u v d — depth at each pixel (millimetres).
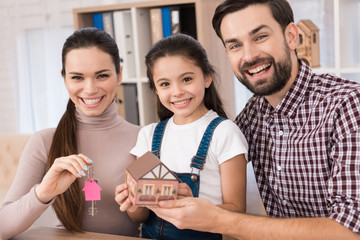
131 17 2707
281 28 1199
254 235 1067
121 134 1536
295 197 1271
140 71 2654
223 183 1311
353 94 1131
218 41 2525
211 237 1320
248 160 1415
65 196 1371
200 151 1320
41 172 1451
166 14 2549
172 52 1299
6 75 4043
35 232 1289
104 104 1458
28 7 3799
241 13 1184
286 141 1269
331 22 2586
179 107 1330
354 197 1034
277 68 1203
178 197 1137
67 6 3633
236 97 2879
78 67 1375
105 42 1410
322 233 1021
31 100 3967
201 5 2326
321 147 1183
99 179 1479
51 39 3740
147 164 1103
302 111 1237
